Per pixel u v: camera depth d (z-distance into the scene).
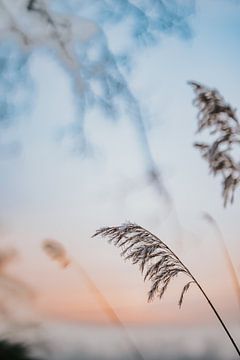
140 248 1.20
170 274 1.21
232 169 1.05
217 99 1.02
